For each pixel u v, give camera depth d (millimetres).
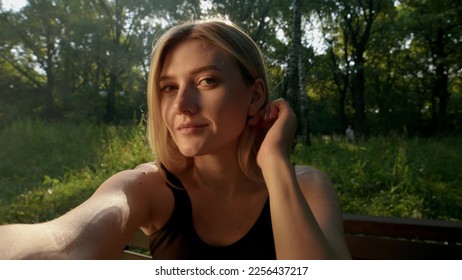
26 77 30438
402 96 31406
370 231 1687
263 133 1171
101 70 31578
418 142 11633
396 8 29312
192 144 1000
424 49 27094
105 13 29609
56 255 622
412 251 1611
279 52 27344
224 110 998
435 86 26734
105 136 10266
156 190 1139
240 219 1127
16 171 7539
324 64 32062
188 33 1010
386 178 5898
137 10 27578
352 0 26719
